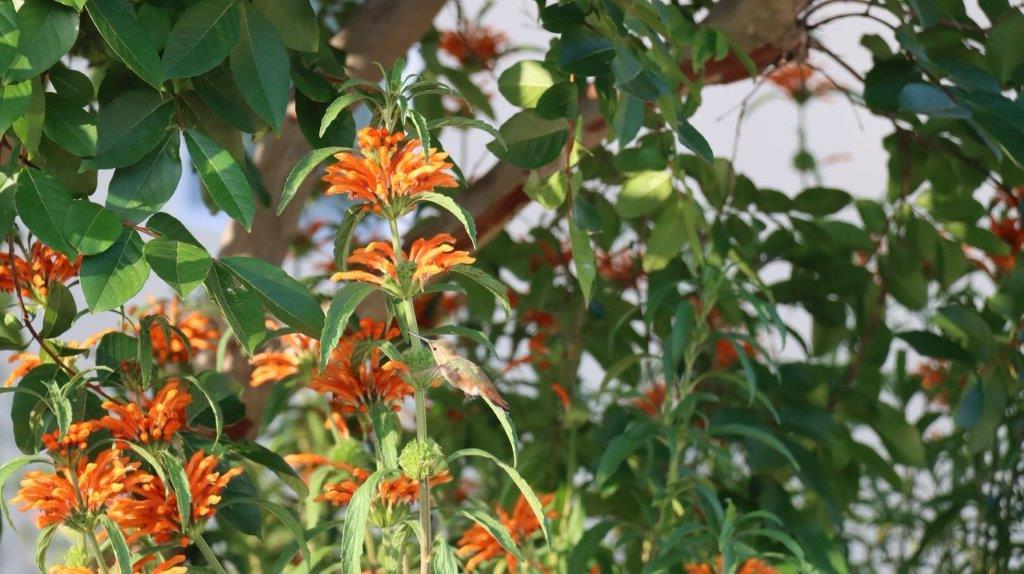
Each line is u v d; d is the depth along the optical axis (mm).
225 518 2381
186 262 2096
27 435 2262
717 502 2539
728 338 2656
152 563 2289
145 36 2121
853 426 3604
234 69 2195
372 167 2100
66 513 2135
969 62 2719
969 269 3139
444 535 2219
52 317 2270
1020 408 3053
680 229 2719
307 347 2602
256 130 2273
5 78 2043
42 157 2234
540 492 2969
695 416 2988
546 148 2447
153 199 2158
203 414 2383
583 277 2459
